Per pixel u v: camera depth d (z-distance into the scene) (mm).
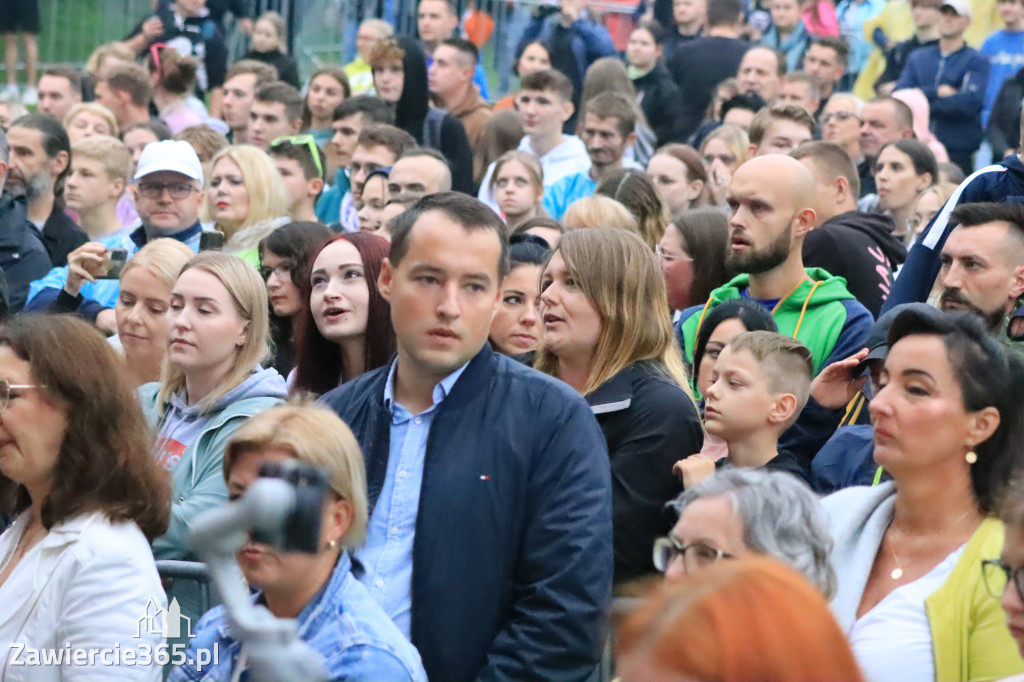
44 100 23641
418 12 27906
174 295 9789
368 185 16484
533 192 16906
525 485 7754
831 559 7047
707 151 18438
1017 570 5922
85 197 17281
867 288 12945
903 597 6762
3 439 7164
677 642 3623
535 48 25719
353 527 6590
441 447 7805
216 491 9109
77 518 7109
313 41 28594
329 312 10594
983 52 24281
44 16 29125
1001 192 10930
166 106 24422
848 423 10258
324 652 6383
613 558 8812
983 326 7043
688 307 13242
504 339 11180
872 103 19953
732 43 25438
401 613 7613
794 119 17984
